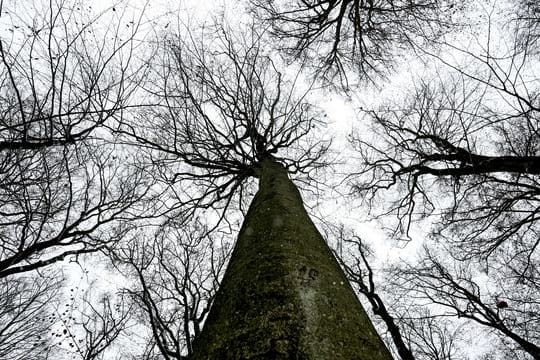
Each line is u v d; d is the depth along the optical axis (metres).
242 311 1.54
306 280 1.73
